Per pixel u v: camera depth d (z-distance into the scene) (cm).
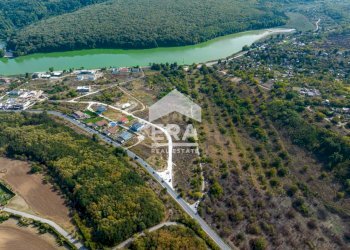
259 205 16125
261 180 17750
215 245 14100
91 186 16288
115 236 13938
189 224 14975
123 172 17525
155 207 15450
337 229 15038
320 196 16725
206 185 17450
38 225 14700
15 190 16638
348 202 16262
